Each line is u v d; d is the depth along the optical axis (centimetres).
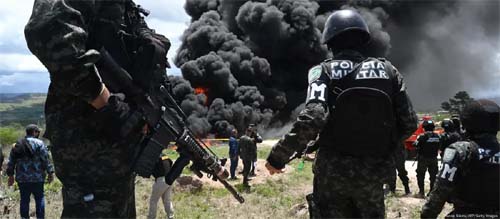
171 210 795
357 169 317
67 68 247
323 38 339
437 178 347
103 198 289
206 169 338
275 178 1548
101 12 279
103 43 282
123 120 277
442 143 1134
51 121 289
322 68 321
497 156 339
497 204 339
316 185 337
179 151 326
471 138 349
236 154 1548
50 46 245
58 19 247
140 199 1152
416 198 1159
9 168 798
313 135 301
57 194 1138
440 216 891
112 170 288
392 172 332
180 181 1275
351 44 329
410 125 333
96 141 285
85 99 261
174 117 312
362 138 313
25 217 803
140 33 296
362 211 321
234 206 1120
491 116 340
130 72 289
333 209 327
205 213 1035
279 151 307
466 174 341
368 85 313
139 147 297
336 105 314
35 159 802
